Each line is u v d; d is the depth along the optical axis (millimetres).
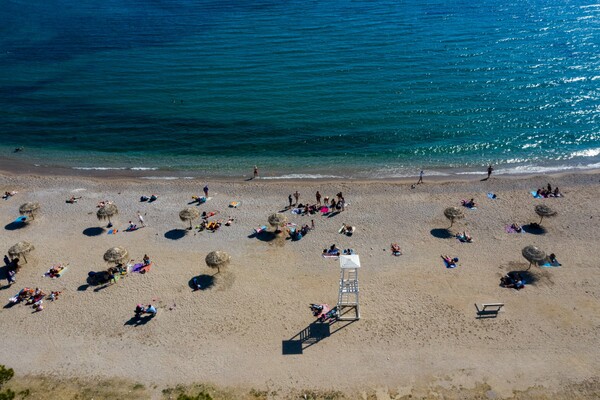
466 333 34938
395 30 108938
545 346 33719
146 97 81562
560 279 39812
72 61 100312
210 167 62312
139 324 36531
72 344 34906
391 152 64312
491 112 72625
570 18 113312
